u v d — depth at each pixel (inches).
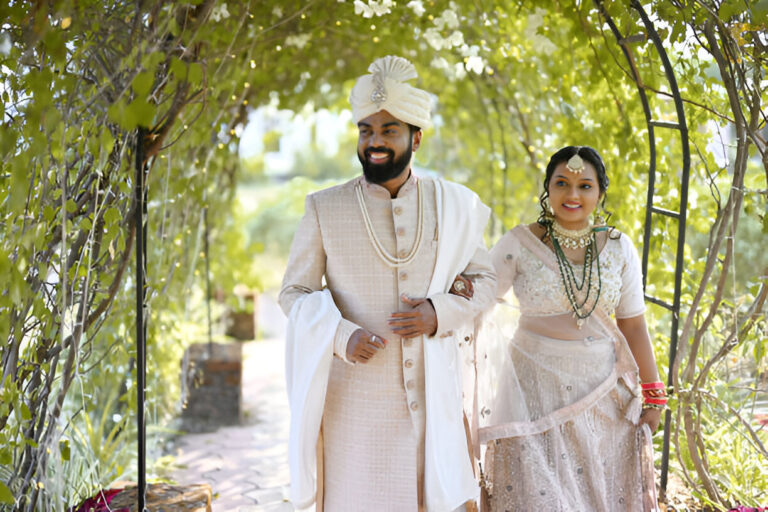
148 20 94.5
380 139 96.1
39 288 101.1
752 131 119.6
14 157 91.5
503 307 115.3
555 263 110.7
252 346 287.7
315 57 206.8
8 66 89.0
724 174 136.5
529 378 112.7
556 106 176.2
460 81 239.5
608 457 113.3
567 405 110.7
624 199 151.0
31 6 81.9
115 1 96.8
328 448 102.8
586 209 109.7
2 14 81.1
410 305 98.0
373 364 99.0
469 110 253.3
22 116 92.7
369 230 98.7
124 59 92.0
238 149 223.1
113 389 154.3
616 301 111.9
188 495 123.3
